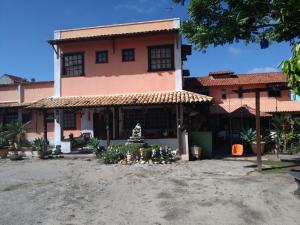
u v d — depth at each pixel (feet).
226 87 98.27
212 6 41.09
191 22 43.09
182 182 37.81
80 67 71.36
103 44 70.54
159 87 67.77
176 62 67.26
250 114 75.15
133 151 54.70
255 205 27.71
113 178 41.22
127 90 69.00
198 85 98.32
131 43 69.41
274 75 99.96
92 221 24.86
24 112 85.97
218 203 28.68
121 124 71.46
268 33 41.04
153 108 70.38
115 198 31.40
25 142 76.84
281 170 44.86
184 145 57.98
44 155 63.26
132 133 64.95
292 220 23.90
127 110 71.41
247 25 39.45
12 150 67.82
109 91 69.62
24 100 85.87
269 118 87.81
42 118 84.48
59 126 69.97
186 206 28.09
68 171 47.37
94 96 69.26
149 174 43.45
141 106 67.46
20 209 28.35
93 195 32.76
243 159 57.72
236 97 97.50
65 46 72.08
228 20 40.06
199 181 38.22
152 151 55.06
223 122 90.99
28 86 85.81
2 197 32.76
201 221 24.26
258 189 33.19
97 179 40.86
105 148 63.00
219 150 74.43
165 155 56.29
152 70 68.18
